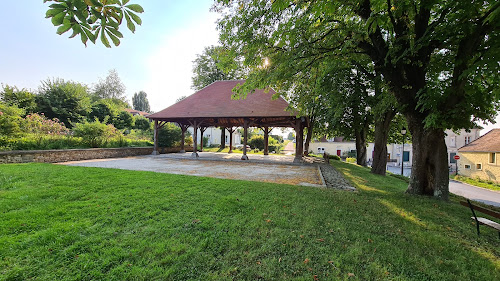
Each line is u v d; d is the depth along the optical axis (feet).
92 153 44.21
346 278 7.05
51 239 8.86
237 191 17.69
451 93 16.51
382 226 11.63
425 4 14.92
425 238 10.33
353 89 42.32
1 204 12.56
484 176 70.54
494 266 8.21
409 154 114.62
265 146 68.54
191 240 9.18
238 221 11.43
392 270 7.69
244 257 8.09
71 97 72.02
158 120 58.85
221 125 71.61
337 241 9.64
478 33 14.75
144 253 8.13
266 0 17.30
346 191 19.70
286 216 12.38
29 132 39.52
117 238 9.21
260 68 25.17
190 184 19.54
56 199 14.03
